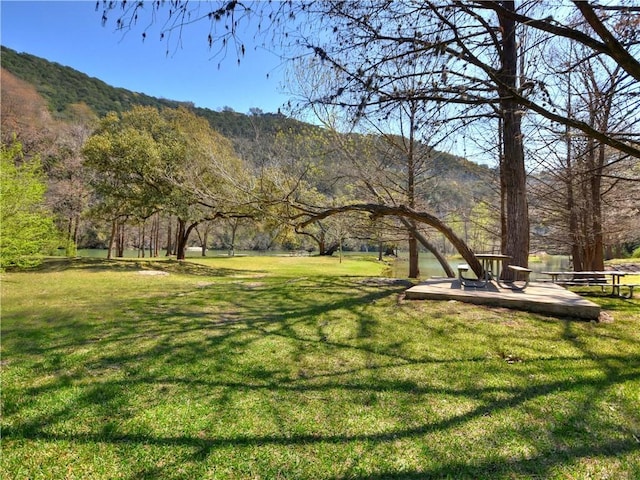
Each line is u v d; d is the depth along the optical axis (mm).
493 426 2594
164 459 2305
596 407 2820
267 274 14938
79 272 12367
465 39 4016
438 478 2094
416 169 11547
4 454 2365
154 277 11867
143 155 14523
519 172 7566
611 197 10797
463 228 18594
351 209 8695
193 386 3326
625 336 4504
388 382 3340
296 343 4504
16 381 3449
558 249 13781
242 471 2186
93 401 3055
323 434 2545
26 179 10695
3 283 9695
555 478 2070
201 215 16094
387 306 6367
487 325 4984
